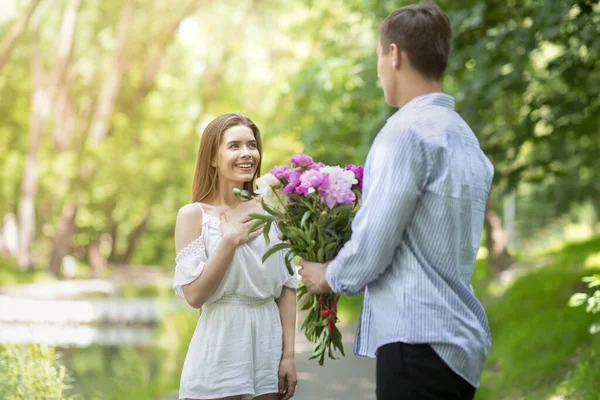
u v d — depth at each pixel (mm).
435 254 2695
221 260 3373
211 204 3621
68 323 16641
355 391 7895
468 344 2693
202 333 3523
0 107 31469
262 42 30469
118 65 28859
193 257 3453
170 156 31641
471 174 2758
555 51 11500
